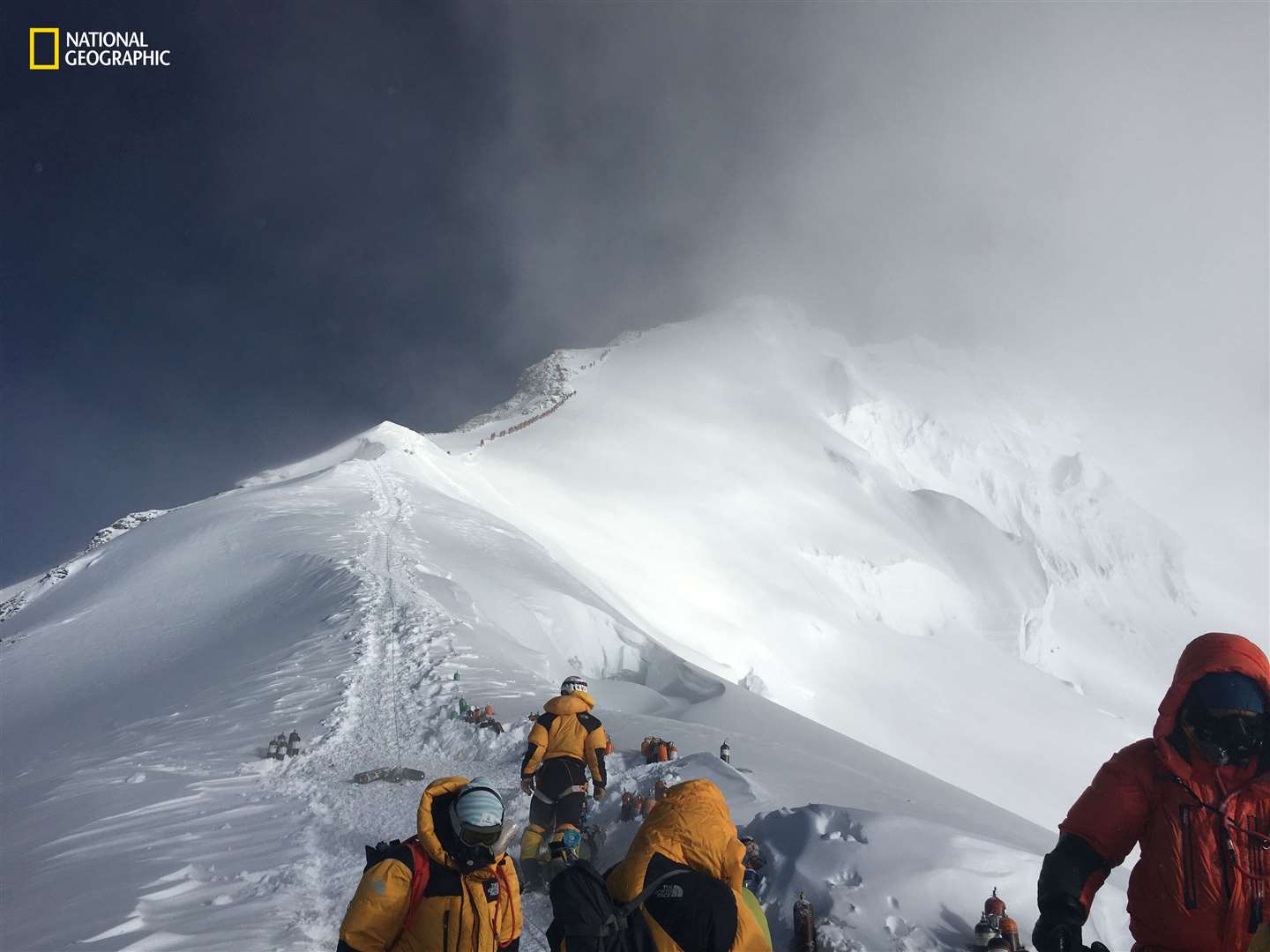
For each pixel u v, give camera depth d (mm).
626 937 3256
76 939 6508
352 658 20922
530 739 7148
